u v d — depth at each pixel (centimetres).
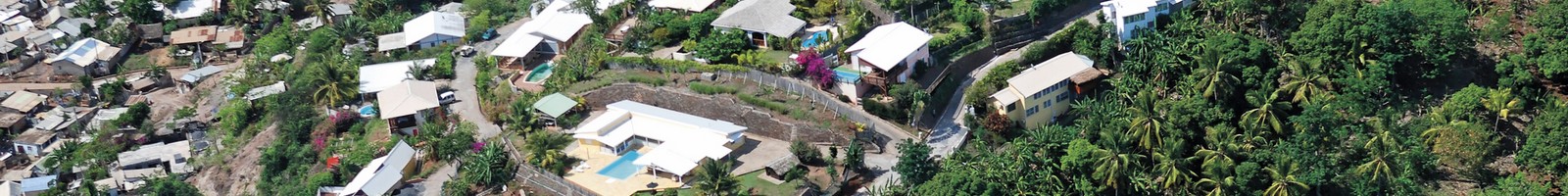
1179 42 19500
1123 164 16300
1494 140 17150
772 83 19162
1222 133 17062
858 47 19112
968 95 18588
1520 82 18500
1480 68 19488
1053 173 16588
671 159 17225
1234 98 18038
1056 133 17112
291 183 19075
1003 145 17975
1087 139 17238
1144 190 16375
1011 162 16400
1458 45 18875
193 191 19538
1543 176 16662
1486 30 19875
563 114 18950
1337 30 18588
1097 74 18938
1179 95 18538
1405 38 18662
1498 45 19888
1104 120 17450
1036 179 16350
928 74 19325
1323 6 19212
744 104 18850
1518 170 17112
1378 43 18600
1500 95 17875
